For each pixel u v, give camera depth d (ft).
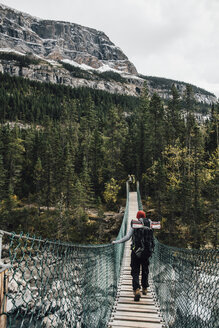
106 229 149.79
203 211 117.08
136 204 94.89
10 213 158.40
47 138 269.85
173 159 147.95
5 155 211.61
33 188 203.92
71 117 360.48
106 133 241.76
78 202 158.61
